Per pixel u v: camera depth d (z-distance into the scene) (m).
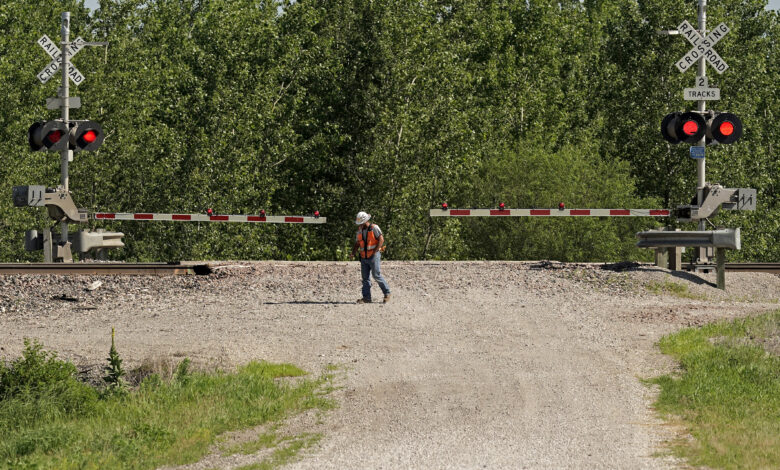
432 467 14.70
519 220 65.38
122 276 35.12
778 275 36.22
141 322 28.31
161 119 71.94
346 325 27.08
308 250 72.06
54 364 20.95
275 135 69.50
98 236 40.16
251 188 66.31
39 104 68.25
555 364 22.17
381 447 15.91
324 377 21.12
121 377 20.66
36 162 66.94
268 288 33.69
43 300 31.81
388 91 68.69
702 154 34.72
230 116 67.56
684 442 15.84
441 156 67.06
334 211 70.25
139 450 16.16
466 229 69.25
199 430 17.23
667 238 35.06
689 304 30.72
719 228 34.84
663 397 18.81
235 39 70.44
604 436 16.30
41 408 19.34
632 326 26.91
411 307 30.02
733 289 33.94
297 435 16.89
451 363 22.39
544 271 36.06
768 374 20.48
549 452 15.38
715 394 18.88
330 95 69.44
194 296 32.50
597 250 64.88
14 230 66.69
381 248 30.88
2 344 25.38
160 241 69.50
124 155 68.69
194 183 66.38
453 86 71.06
